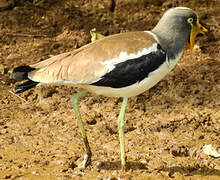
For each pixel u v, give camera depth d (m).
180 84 13.45
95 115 12.28
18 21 16.67
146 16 17.06
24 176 9.80
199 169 10.18
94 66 9.44
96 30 16.17
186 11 10.02
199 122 11.95
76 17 17.00
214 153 10.55
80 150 10.85
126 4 17.81
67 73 9.48
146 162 10.34
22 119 12.19
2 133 11.54
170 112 12.41
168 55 9.79
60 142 11.20
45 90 13.24
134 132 11.63
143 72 9.50
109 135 11.50
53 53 15.11
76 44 15.48
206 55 14.96
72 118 12.20
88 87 9.67
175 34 9.85
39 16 17.02
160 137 11.41
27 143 11.15
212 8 17.42
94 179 9.69
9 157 10.54
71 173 9.94
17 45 15.56
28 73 9.65
